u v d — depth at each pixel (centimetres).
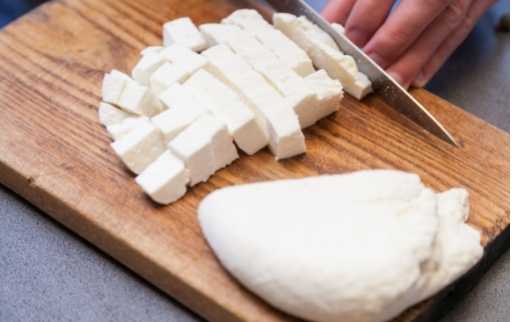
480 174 41
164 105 42
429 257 35
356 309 34
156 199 38
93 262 39
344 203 36
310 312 35
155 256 37
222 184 40
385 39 44
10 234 40
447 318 39
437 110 44
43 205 40
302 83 42
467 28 46
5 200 41
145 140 39
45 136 41
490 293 40
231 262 36
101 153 41
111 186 39
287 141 40
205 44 45
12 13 52
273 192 37
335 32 45
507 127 46
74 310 37
